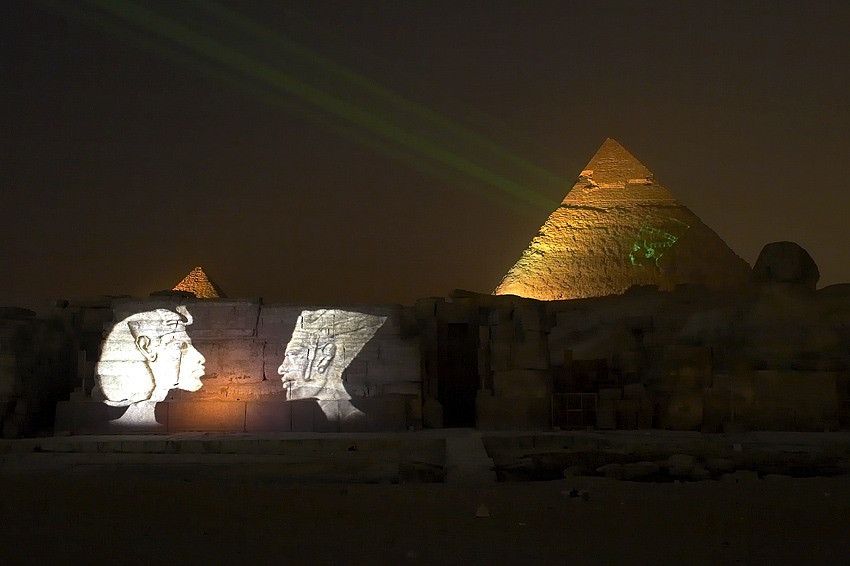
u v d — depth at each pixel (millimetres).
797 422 18547
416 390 19141
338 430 18734
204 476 12992
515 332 19453
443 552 6195
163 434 18688
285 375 19453
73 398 19719
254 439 16844
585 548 6309
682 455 14172
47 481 10617
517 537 6730
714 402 18016
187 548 6398
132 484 10188
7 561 6008
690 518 7539
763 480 11609
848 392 19500
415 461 14398
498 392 19031
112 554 6207
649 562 5855
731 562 5848
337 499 8797
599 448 16359
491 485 10383
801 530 6980
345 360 19406
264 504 8461
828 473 14156
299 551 6262
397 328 19531
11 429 18891
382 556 6082
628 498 8875
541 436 16969
